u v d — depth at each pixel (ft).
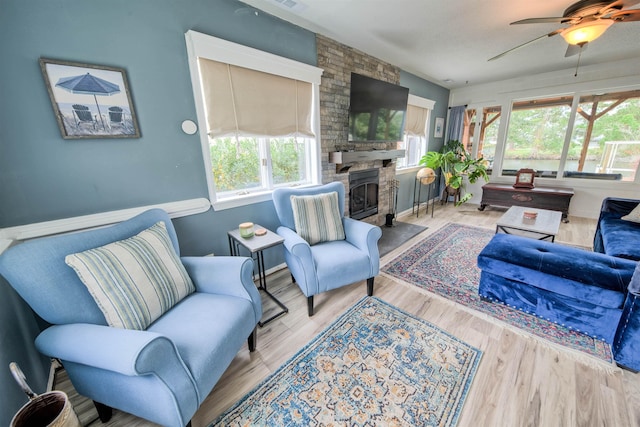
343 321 6.00
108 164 5.13
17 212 4.37
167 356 3.04
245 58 6.60
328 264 6.10
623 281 4.73
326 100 9.01
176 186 6.08
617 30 8.43
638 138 12.44
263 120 7.33
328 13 7.11
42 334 3.39
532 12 7.19
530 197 13.96
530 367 4.67
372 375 4.59
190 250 6.55
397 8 6.91
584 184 13.70
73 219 4.83
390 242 10.71
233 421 3.91
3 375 3.31
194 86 5.95
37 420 2.87
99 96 4.82
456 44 9.37
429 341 5.33
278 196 7.19
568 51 7.40
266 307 6.63
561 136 14.24
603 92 12.57
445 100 16.61
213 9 6.00
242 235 6.14
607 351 4.95
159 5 5.26
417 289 7.25
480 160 14.92
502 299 6.28
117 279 3.70
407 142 14.44
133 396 3.16
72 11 4.40
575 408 3.94
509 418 3.83
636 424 3.69
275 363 4.91
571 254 5.81
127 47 5.00
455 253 9.50
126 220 4.94
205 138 6.34
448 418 3.85
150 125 5.50
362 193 11.53
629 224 8.04
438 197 18.30
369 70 10.48
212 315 4.14
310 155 9.17
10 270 3.25
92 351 2.95
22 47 4.09
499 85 15.08
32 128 4.33
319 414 3.96
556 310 5.52
